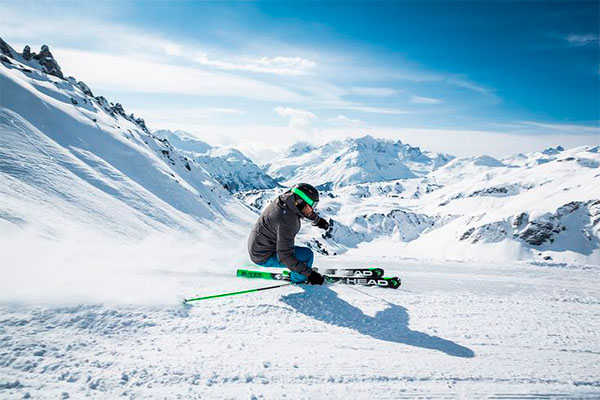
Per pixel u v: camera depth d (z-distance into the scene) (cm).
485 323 399
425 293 502
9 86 2545
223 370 262
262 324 350
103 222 1320
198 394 234
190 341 303
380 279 513
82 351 267
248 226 4603
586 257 12719
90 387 230
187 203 3341
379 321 385
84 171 2092
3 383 221
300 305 407
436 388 264
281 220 412
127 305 348
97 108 4175
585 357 330
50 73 4244
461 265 776
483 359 313
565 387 276
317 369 277
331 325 365
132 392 229
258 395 238
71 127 2853
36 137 2148
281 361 284
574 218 14275
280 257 416
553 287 595
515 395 261
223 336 318
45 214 1020
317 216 420
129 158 3262
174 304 372
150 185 3145
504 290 555
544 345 350
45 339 272
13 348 254
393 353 314
